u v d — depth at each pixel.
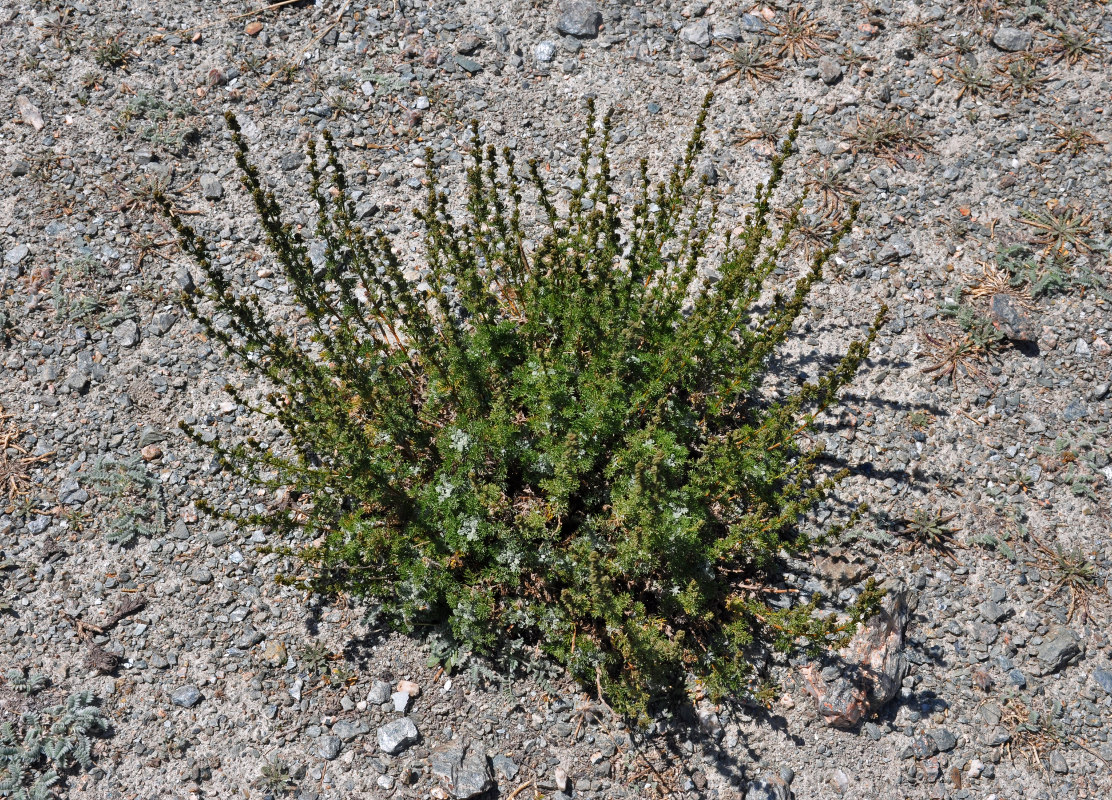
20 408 1.65
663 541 1.54
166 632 1.59
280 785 1.55
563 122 1.81
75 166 1.75
